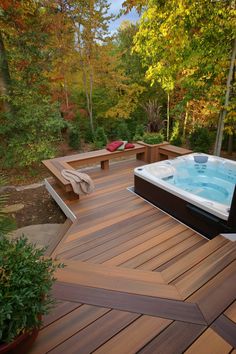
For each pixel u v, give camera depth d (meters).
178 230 2.51
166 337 1.19
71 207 3.03
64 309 1.39
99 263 1.99
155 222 2.67
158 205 3.01
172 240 2.34
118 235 2.43
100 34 6.62
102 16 6.35
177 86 6.41
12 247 1.13
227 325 1.24
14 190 4.35
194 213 2.47
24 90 4.84
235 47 3.96
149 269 1.92
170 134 7.39
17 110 5.07
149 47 4.57
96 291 1.54
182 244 2.27
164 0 3.91
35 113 4.90
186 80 4.75
